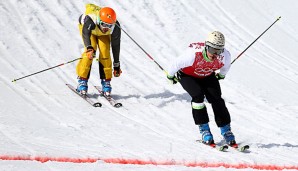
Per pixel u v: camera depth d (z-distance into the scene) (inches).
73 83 868.0
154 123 735.7
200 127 655.8
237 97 914.1
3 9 1083.9
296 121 814.5
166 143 643.5
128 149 598.9
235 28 1280.8
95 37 804.6
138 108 796.0
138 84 912.9
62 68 918.4
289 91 996.6
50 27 1069.8
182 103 844.0
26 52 944.9
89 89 855.1
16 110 706.8
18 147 554.3
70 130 655.8
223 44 603.8
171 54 1075.3
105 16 764.0
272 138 717.3
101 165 520.7
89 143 607.5
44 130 637.3
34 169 485.1
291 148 673.6
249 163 585.9
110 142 622.5
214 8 1359.5
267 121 800.9
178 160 570.9
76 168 501.4
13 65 884.6
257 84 1001.5
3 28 1011.9
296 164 598.9
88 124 690.8
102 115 742.5
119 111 773.9
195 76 651.5
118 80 916.0
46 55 954.7
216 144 663.8
